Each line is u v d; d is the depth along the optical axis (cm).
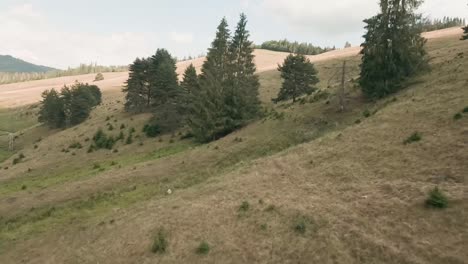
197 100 6969
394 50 5175
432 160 2728
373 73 5250
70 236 3247
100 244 2884
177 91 7875
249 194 3083
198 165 4809
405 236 2102
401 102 4247
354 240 2181
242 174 3678
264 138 5225
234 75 7238
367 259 2033
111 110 10462
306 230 2378
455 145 2778
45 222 3878
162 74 8188
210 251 2409
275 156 4016
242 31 7706
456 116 3150
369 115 4469
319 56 15225
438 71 5200
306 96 7181
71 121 10588
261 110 7350
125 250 2670
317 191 2861
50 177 6266
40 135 10894
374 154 3153
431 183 2477
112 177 4981
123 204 3947
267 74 12400
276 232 2441
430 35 12731
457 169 2511
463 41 9419
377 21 5247
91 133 8631
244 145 5122
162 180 4559
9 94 19912
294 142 4806
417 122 3419
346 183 2858
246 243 2408
